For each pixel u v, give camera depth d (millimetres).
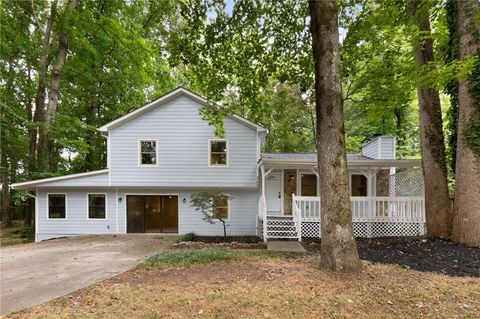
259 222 12492
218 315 3781
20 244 11977
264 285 4773
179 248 9164
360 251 7293
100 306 4137
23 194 13430
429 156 8539
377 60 10883
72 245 10328
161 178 13117
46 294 4809
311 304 4047
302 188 13773
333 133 5441
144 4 15445
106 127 12977
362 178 13695
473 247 7047
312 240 10219
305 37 8352
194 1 7379
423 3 7961
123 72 17391
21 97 17078
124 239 11656
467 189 7441
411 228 10898
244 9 7699
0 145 13578
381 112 10641
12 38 13961
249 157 13125
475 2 7398
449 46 8805
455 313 3807
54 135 15000
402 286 4668
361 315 3768
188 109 13227
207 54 8398
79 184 12984
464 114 7594
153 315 3795
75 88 17781
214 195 11758
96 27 14508
